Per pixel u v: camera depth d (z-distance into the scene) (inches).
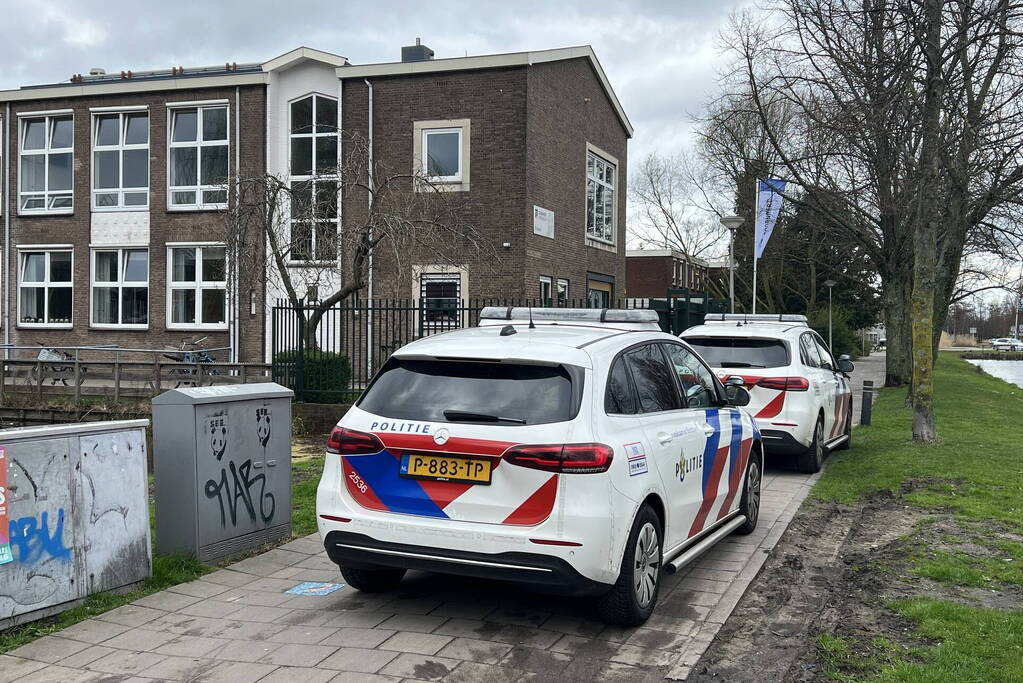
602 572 179.3
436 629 192.1
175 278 911.0
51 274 956.0
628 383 205.6
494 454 180.5
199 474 237.1
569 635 188.7
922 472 380.8
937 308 899.4
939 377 1170.6
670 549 210.1
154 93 904.3
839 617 203.3
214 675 167.2
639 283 2066.9
